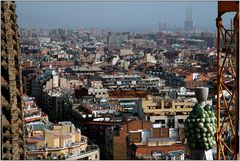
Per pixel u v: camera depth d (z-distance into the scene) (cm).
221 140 5297
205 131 3753
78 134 17838
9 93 2653
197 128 3766
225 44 5472
